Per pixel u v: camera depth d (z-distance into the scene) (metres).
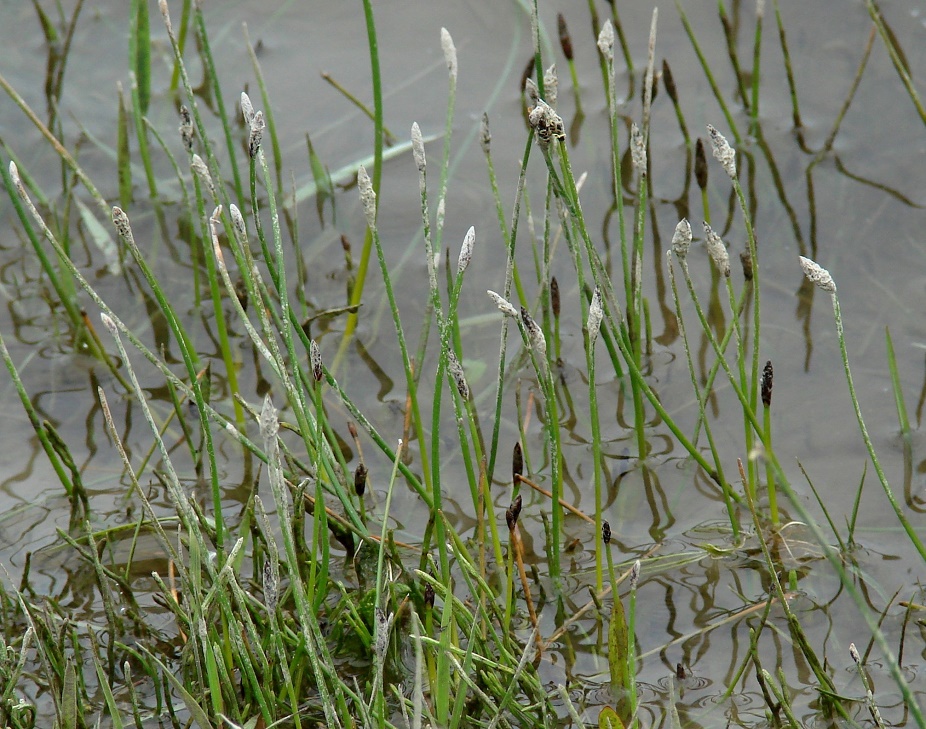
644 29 2.95
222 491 2.43
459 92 2.81
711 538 2.40
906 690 2.25
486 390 2.48
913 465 2.42
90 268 2.55
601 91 2.83
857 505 2.37
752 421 2.37
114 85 2.91
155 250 2.57
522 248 2.55
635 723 2.31
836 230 2.55
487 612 2.35
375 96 2.48
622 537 2.40
